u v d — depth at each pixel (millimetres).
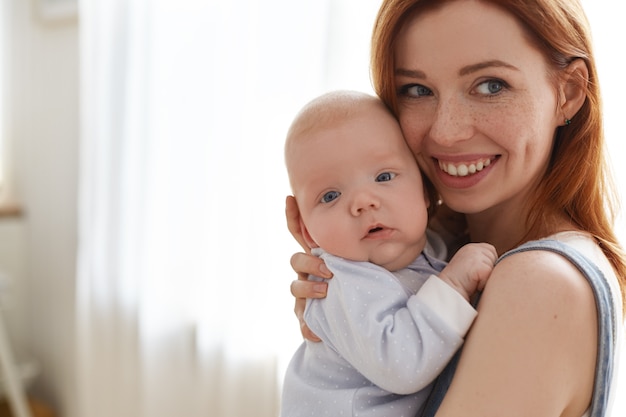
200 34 1782
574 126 826
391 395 811
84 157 2230
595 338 695
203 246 1819
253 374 1694
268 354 1665
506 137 768
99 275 2174
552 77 777
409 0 776
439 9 759
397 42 812
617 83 1125
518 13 736
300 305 949
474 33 744
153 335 1959
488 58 743
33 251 2738
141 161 1978
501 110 762
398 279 833
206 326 1809
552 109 788
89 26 2156
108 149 2111
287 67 1559
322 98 902
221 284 1774
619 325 748
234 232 1701
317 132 862
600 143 828
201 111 1798
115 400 2168
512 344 674
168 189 1904
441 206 1010
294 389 883
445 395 717
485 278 757
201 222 1831
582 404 710
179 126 1857
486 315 704
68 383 2611
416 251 861
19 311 2777
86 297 2234
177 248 1903
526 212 865
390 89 838
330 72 1457
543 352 666
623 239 1102
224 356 1753
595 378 702
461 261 768
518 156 777
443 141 786
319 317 846
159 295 1942
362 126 846
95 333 2201
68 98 2434
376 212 826
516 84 754
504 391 666
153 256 1940
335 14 1444
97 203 2158
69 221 2500
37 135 2625
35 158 2652
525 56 750
